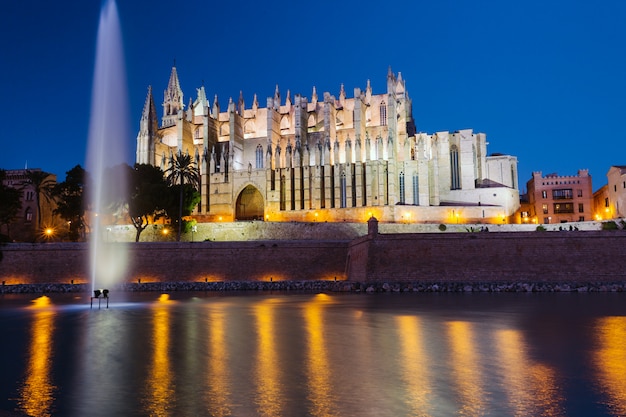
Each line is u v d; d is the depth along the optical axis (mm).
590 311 39719
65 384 19828
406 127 139500
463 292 58250
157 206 95750
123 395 18250
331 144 130000
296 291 65688
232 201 129625
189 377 20609
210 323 36000
